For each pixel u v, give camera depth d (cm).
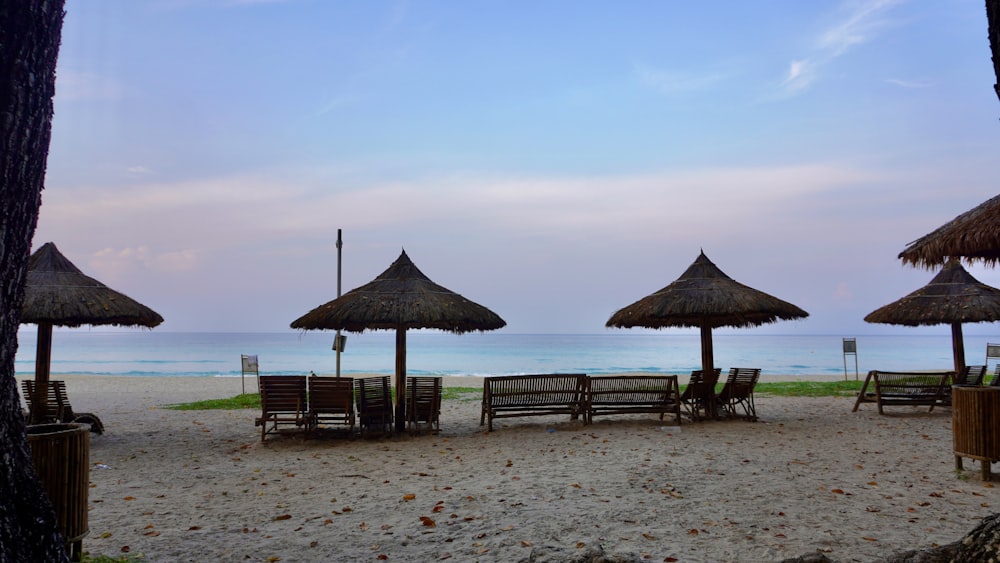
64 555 298
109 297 1147
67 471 392
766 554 487
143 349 9919
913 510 614
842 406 1559
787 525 564
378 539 545
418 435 1174
